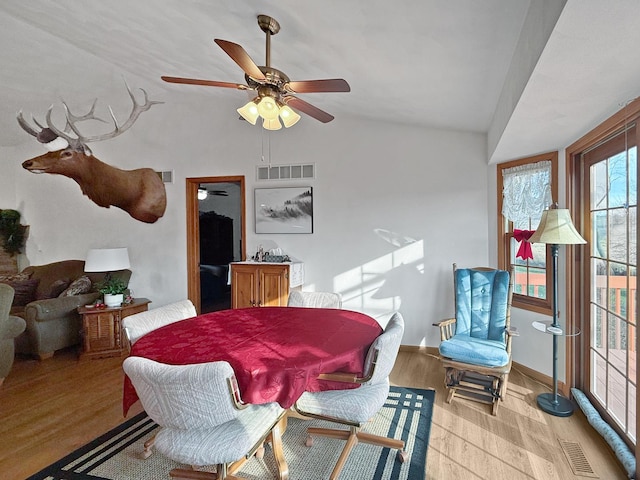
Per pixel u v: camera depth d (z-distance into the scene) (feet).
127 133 16.52
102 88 14.48
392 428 8.26
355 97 11.13
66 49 11.61
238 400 5.14
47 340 13.26
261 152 15.07
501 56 7.04
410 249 13.46
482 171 12.66
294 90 7.34
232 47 5.85
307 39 7.68
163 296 16.46
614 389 8.05
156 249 16.46
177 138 16.06
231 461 5.19
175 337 6.97
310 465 7.09
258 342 6.61
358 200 13.98
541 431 8.13
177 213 16.15
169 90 14.89
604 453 7.32
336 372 6.11
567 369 9.80
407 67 8.05
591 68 5.28
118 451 7.66
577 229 9.64
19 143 18.10
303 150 14.56
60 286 15.61
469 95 9.24
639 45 4.61
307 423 8.67
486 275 10.92
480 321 10.70
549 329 8.92
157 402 5.02
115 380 11.39
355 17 6.32
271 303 13.35
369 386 6.81
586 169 9.34
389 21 6.25
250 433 5.49
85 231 17.33
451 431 8.15
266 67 7.11
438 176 13.11
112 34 10.14
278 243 14.90
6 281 16.16
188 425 5.00
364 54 7.78
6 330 10.87
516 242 11.87
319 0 6.02
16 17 9.92
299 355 5.97
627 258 7.54
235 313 8.83
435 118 11.73
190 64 11.42
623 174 7.66
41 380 11.39
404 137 13.44
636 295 6.51
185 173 16.01
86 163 14.61
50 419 9.00
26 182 18.13
